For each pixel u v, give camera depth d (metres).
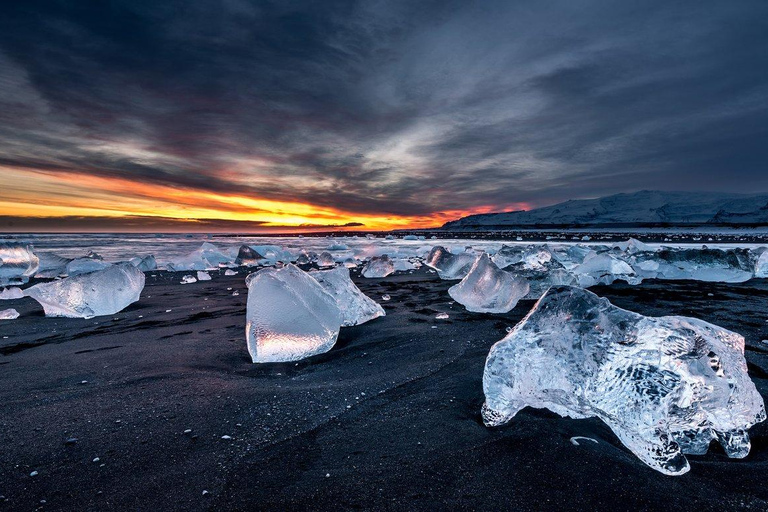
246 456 1.52
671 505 1.21
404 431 1.70
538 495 1.26
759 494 1.26
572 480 1.33
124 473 1.41
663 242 21.33
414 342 3.08
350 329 3.53
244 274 8.53
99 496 1.28
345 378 2.37
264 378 2.38
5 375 2.41
